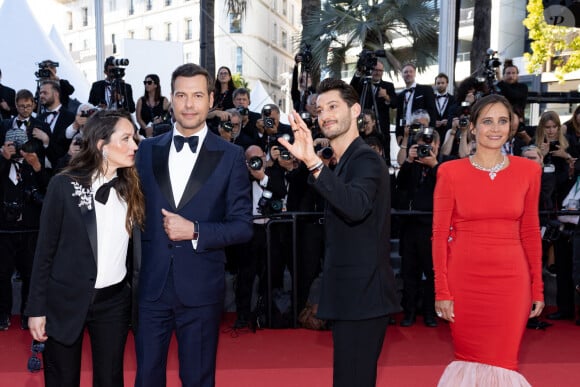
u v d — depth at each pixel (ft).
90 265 7.72
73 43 77.51
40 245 7.68
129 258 8.42
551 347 14.74
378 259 7.38
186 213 8.45
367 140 16.30
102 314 7.98
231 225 8.48
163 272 8.36
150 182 8.59
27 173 16.14
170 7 69.77
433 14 39.60
